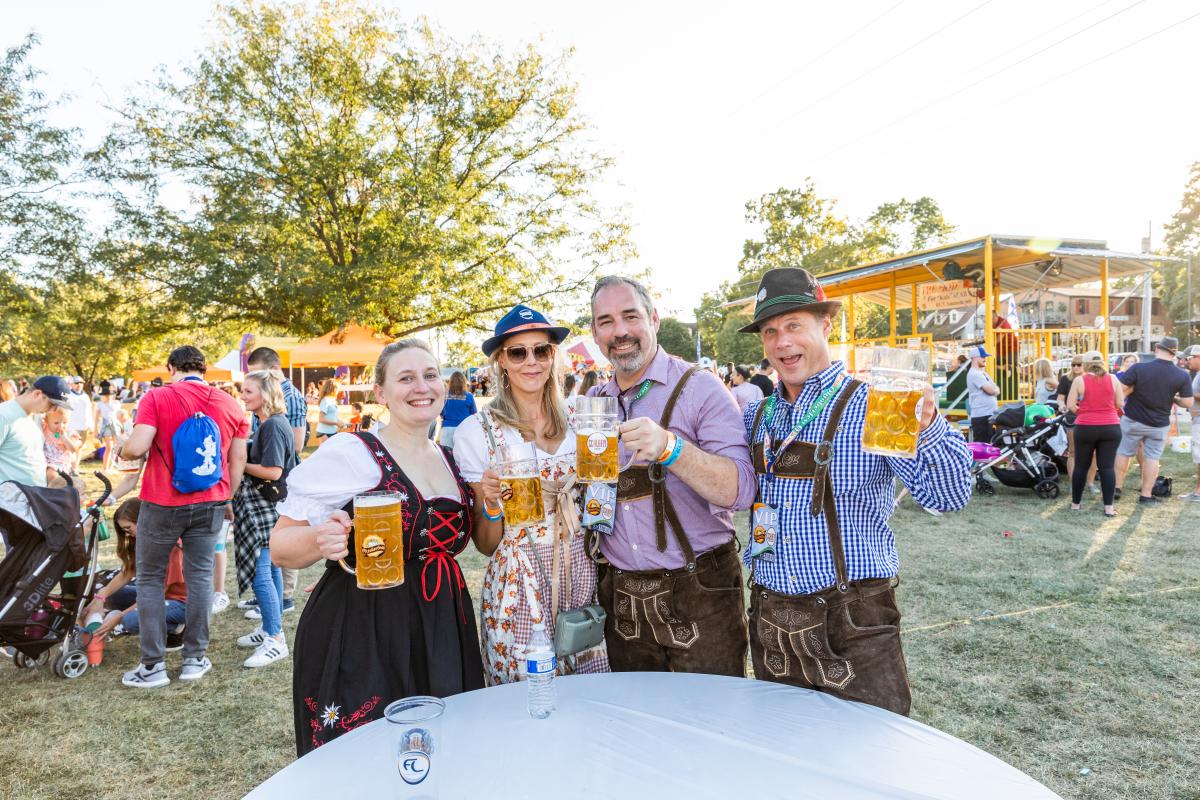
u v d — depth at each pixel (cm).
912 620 443
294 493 197
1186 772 276
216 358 2969
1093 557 565
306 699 193
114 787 292
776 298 201
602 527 213
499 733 152
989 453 836
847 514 191
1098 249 1102
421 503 203
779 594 195
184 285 1573
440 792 129
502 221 1731
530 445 224
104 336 1700
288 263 1501
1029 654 386
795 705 165
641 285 228
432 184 1541
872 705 175
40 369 2627
